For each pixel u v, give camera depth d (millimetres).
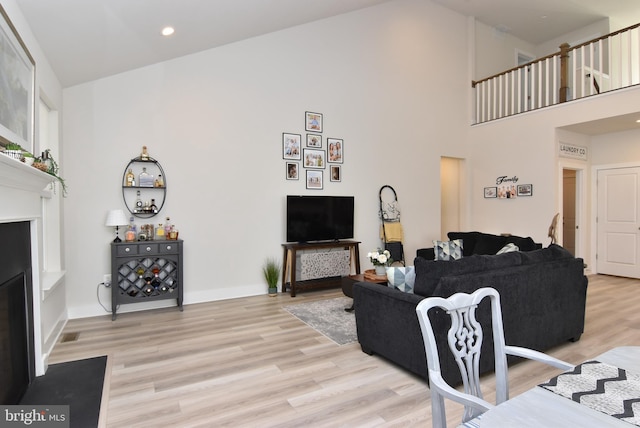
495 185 6941
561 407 992
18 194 2172
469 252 5766
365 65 6059
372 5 6035
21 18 2514
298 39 5383
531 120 6336
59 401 2238
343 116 5832
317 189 5578
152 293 4148
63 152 3938
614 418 933
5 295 2045
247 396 2352
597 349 3131
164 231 4391
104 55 3598
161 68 4426
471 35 7395
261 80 5086
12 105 2268
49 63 3344
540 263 2959
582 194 6656
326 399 2314
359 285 3059
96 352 3049
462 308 1521
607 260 6594
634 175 6238
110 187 4168
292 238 5191
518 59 8570
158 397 2334
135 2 2842
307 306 4477
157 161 4402
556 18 7465
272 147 5176
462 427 1372
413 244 6684
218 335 3473
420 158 6746
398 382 2547
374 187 6188
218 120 4781
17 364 2232
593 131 6324
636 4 6867
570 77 6828
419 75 6734
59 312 3570
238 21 4129
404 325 2602
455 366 2400
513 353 1526
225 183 4836
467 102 7434
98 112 4109
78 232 4023
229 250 4871
